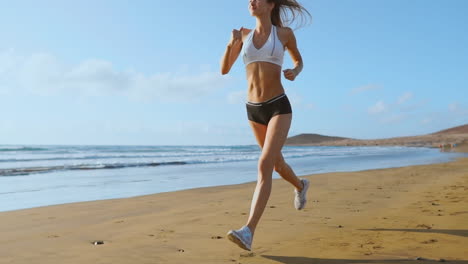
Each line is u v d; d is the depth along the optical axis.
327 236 3.38
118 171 13.13
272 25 3.14
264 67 3.03
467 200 5.18
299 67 3.17
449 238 3.15
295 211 4.78
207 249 3.07
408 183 7.98
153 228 3.96
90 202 6.04
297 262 2.66
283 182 8.76
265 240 3.31
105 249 3.14
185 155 28.50
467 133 123.62
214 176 11.38
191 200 6.24
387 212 4.51
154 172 12.80
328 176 10.11
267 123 3.12
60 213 5.06
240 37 3.19
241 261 2.72
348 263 2.60
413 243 3.04
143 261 2.78
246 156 26.34
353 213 4.56
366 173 10.98
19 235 3.75
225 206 5.50
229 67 3.39
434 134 126.75
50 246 3.28
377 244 3.05
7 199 6.76
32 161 19.59
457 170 11.42
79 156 26.14
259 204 2.75
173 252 3.01
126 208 5.44
